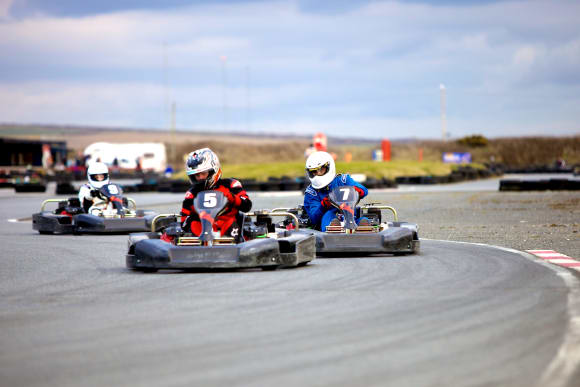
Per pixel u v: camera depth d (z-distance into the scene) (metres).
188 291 28.39
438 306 24.41
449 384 15.64
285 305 24.92
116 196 59.69
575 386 15.47
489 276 31.64
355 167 198.62
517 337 19.80
